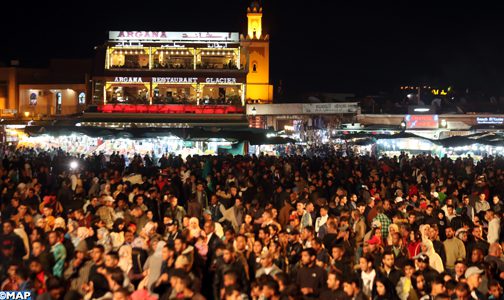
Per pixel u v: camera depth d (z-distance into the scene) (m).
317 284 11.16
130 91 55.34
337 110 56.97
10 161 28.69
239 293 9.20
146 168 28.03
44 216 14.38
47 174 25.34
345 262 12.03
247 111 56.75
